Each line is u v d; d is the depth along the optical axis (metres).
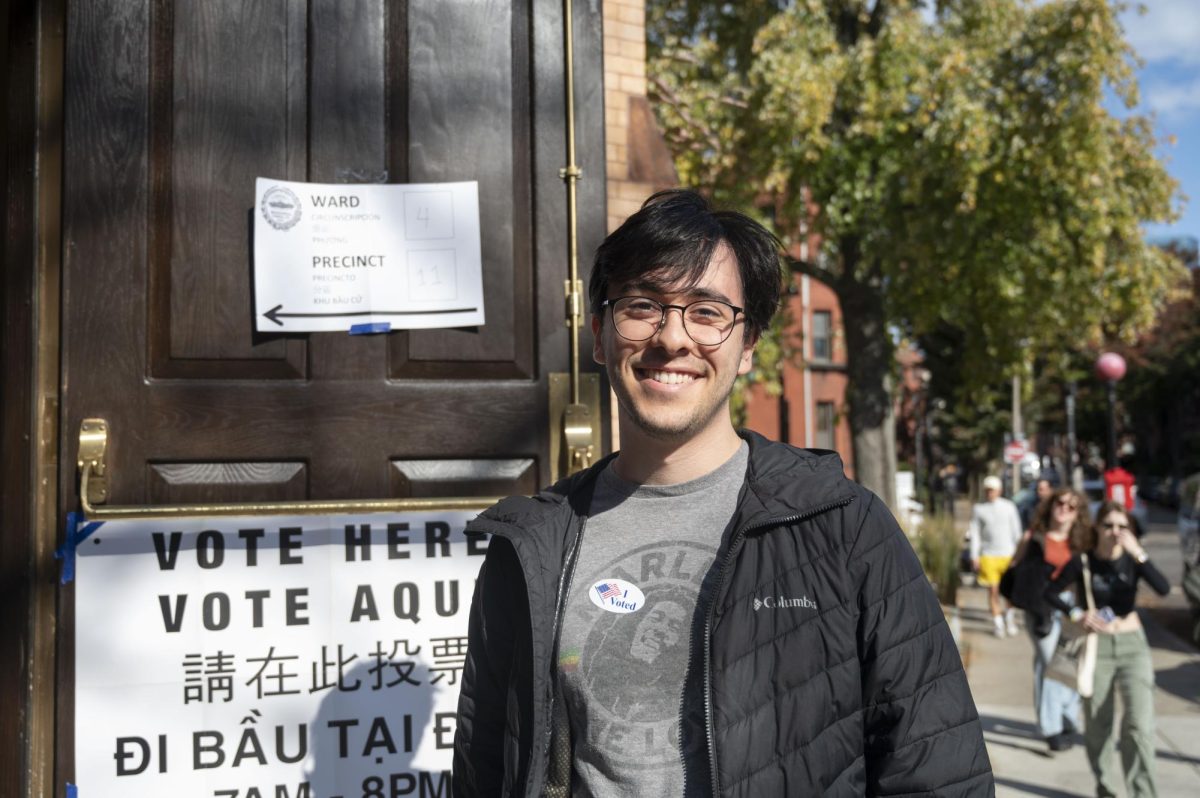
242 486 2.57
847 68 13.25
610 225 3.34
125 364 2.51
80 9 2.53
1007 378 17.42
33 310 2.47
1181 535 11.47
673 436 1.63
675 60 13.29
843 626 1.50
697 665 1.54
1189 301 41.09
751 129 12.88
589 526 1.70
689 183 12.75
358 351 2.66
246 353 2.59
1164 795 5.95
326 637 2.55
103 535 2.45
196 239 2.57
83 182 2.51
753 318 1.71
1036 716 7.36
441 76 2.77
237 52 2.62
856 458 16.88
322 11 2.69
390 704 2.57
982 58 13.91
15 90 2.51
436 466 2.71
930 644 1.51
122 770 2.42
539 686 1.58
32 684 2.40
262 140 2.62
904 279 15.53
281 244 2.62
